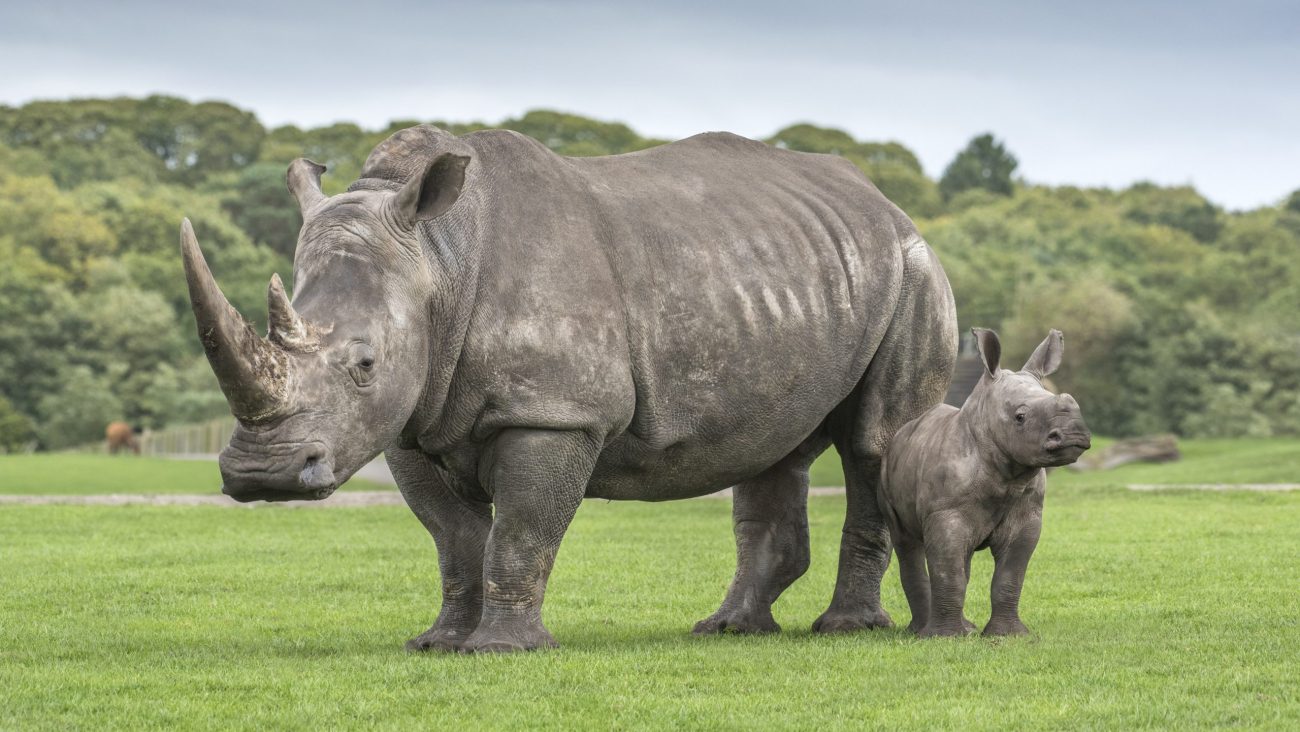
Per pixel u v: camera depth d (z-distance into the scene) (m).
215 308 14.78
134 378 146.00
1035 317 145.12
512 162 17.84
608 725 13.79
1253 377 135.62
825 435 21.16
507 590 17.56
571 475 17.44
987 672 15.95
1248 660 16.66
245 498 15.80
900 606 23.23
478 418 17.30
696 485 19.44
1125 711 14.11
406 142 17.81
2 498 45.50
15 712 14.64
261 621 21.55
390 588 25.12
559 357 17.22
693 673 16.20
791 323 19.14
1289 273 179.75
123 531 34.88
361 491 53.41
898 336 20.50
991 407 18.17
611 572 26.67
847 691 15.13
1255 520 34.91
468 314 17.06
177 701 15.00
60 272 175.50
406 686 15.55
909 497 19.11
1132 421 140.88
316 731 13.72
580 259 17.58
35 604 23.12
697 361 18.41
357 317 16.20
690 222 18.81
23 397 146.25
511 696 14.98
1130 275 179.88
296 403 15.63
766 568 20.66
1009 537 18.66
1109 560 27.22
